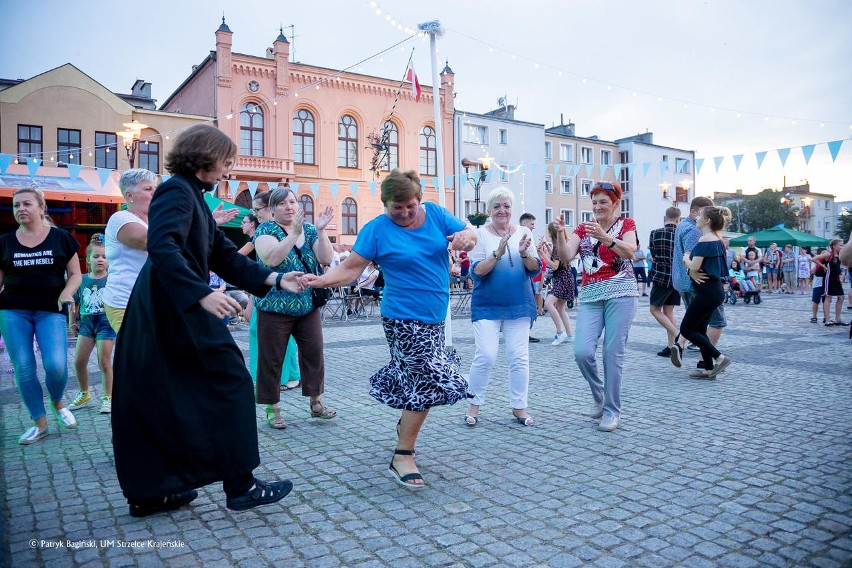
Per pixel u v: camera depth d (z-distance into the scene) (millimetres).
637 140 47219
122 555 2459
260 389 4414
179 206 2543
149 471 2607
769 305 16344
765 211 62406
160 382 2586
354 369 7094
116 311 4074
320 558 2428
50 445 4098
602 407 4652
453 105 33781
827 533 2604
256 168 27250
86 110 23250
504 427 4457
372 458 3754
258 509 2945
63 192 14430
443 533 2652
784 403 5027
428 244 3240
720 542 2529
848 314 13398
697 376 6148
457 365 3381
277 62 28078
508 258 4465
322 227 4488
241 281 2896
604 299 4320
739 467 3467
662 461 3596
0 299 4188
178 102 32312
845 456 3641
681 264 6887
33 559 2424
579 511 2873
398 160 32219
